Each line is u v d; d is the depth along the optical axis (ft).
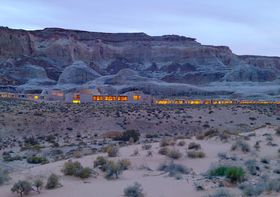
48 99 461.78
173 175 69.92
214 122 301.02
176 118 306.14
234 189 56.65
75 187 64.13
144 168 80.02
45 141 224.74
